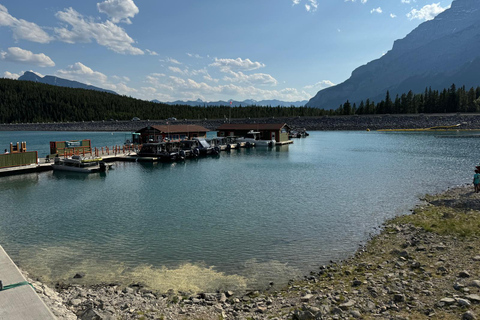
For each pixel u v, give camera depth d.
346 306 11.12
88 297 13.16
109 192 34.88
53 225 23.66
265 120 183.50
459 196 29.02
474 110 183.62
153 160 61.12
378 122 167.12
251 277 15.27
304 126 174.75
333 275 14.84
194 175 45.66
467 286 11.67
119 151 69.25
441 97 194.25
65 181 41.53
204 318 11.35
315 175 44.38
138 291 13.98
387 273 14.08
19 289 10.50
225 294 13.57
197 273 15.80
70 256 18.08
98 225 23.58
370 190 34.22
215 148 73.25
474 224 19.14
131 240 20.47
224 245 19.45
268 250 18.58
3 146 98.56
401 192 32.88
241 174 46.09
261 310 11.73
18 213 26.89
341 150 77.62
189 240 20.36
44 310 9.23
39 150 83.25
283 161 60.03
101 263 17.11
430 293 11.58
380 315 10.48
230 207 28.25
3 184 39.56
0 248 14.38
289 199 30.94
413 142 93.50
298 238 20.45
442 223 20.20
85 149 65.25
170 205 29.14
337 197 31.42
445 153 66.38
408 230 20.23
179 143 70.81
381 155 66.00
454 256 14.97
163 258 17.67
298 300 12.31
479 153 65.38
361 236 20.53
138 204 29.62
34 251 18.83
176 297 13.29
